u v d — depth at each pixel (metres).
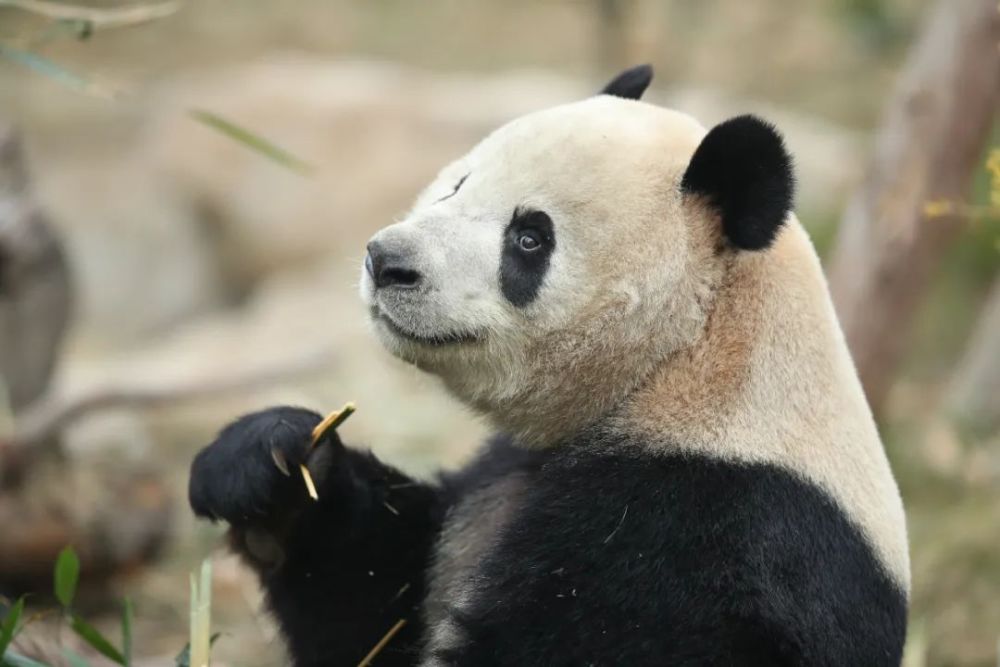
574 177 8.73
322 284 26.64
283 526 9.30
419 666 9.21
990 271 24.11
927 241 14.80
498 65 37.88
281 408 9.30
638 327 8.75
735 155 8.49
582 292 8.71
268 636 12.84
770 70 35.66
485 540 9.21
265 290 28.19
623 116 9.07
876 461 8.82
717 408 8.57
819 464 8.45
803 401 8.56
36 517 13.90
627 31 29.73
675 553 8.20
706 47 36.47
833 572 8.20
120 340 28.34
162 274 29.56
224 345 24.23
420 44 39.19
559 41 39.47
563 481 8.77
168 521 14.87
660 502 8.35
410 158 28.48
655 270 8.69
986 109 14.43
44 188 30.14
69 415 14.30
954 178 14.67
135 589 14.85
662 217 8.72
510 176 8.86
